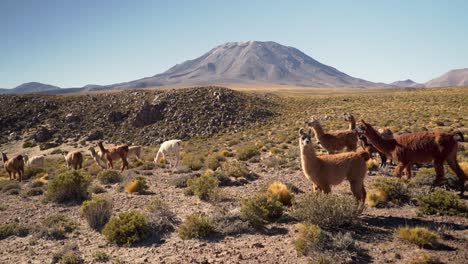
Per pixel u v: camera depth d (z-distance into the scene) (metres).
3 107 73.31
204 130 58.62
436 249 7.82
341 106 66.69
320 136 15.48
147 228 10.10
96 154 25.05
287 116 63.06
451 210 9.94
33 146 59.50
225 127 59.47
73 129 65.00
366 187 13.36
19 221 12.98
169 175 20.30
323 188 10.02
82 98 77.19
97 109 70.94
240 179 16.55
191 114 63.62
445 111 45.62
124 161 24.47
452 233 8.64
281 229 9.54
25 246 10.35
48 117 69.75
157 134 59.03
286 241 8.70
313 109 67.12
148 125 63.53
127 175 19.77
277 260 7.75
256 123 59.91
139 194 15.38
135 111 66.56
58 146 58.19
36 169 27.09
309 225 8.90
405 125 36.03
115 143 57.53
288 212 10.82
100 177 18.97
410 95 76.94
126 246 9.48
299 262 7.57
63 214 13.39
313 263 7.21
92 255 8.91
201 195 13.59
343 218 8.96
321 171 9.89
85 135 62.00
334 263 7.19
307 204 9.52
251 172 17.83
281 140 34.00
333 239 8.14
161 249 9.00
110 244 9.77
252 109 65.94
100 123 66.06
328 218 9.00
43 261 9.12
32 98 76.62
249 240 9.01
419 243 8.00
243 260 7.87
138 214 10.35
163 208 11.41
